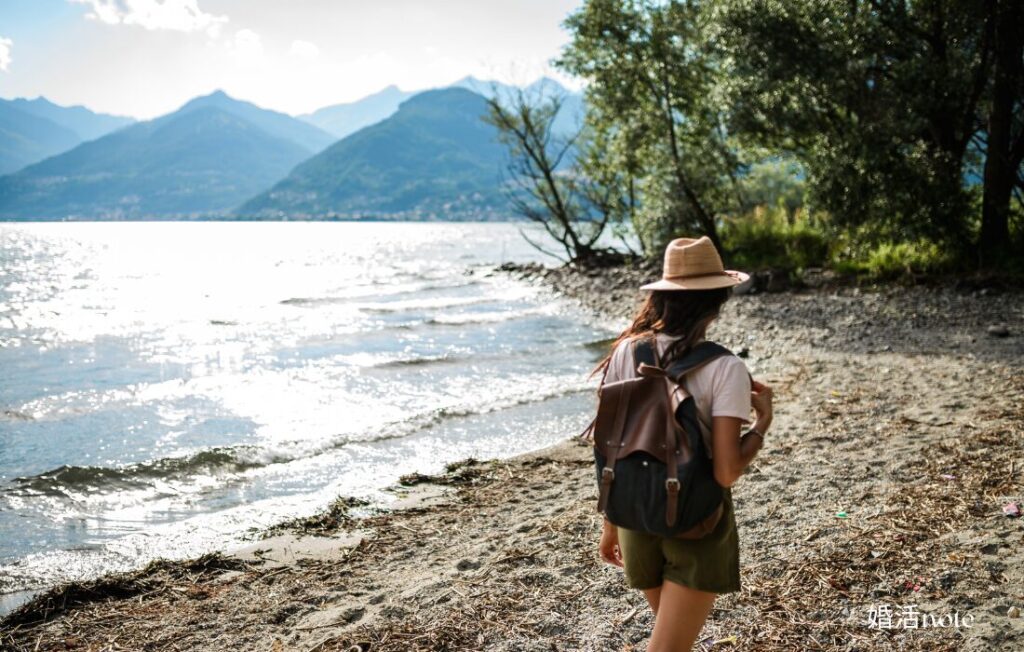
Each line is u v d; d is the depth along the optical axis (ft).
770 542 15.71
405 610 14.07
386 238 401.08
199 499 23.53
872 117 57.26
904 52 58.59
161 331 64.90
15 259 199.11
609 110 80.43
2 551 19.45
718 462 7.32
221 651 13.39
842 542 15.01
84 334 63.52
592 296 76.95
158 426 32.96
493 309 74.43
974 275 55.36
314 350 53.31
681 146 80.33
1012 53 54.44
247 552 18.98
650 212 84.79
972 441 21.17
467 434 30.55
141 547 19.66
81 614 15.38
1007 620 11.50
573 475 24.20
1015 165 57.26
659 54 74.90
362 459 27.50
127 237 429.79
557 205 99.30
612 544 9.24
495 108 92.22
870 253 63.67
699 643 11.71
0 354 54.13
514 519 19.99
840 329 46.26
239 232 572.10
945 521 15.43
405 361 46.98
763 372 37.29
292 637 13.60
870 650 11.20
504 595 14.33
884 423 24.89
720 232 85.97
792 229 81.46
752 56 60.49
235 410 35.76
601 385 8.17
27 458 28.19
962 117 59.26
